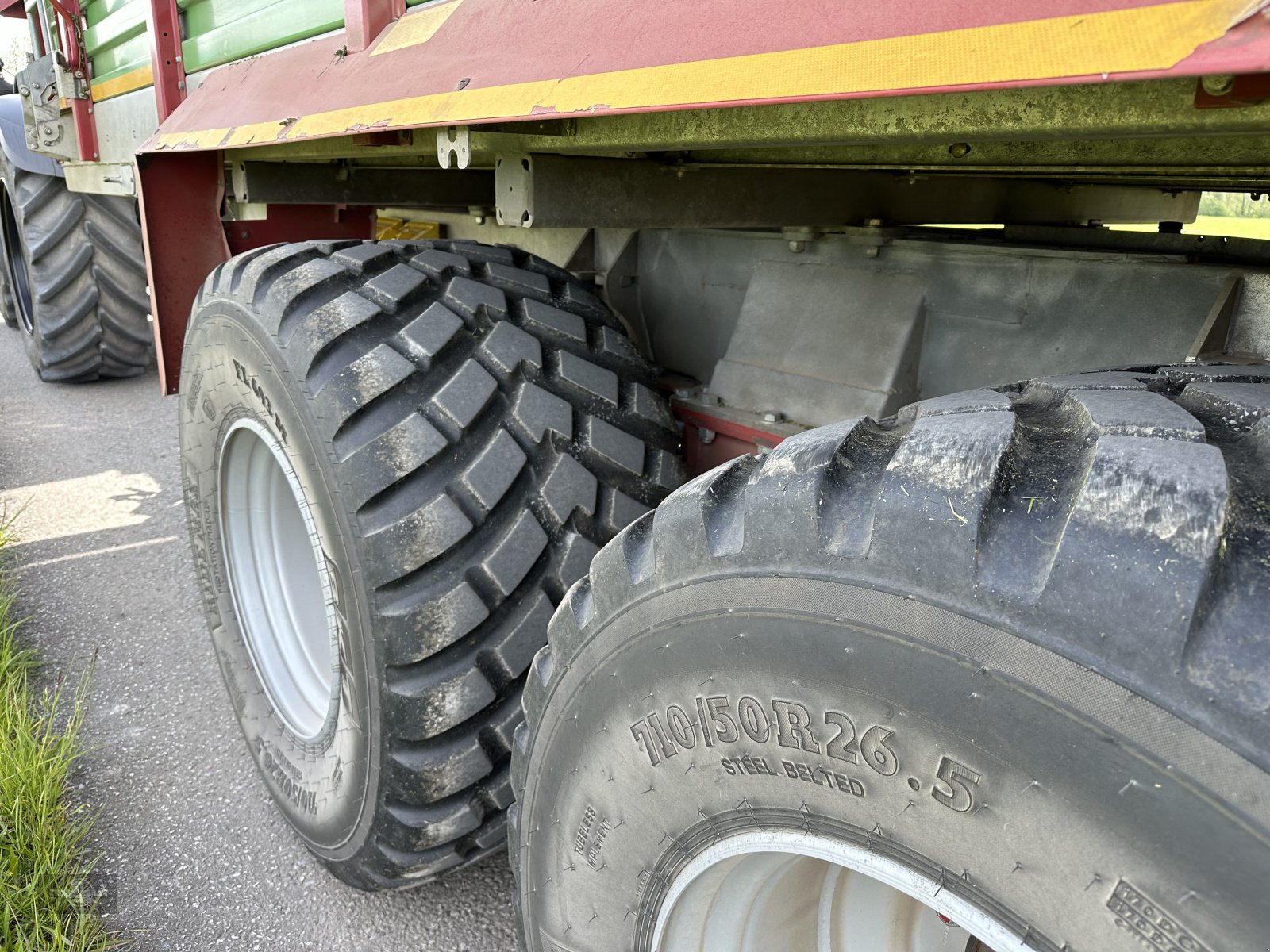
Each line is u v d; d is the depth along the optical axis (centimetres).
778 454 98
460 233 279
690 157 163
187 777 243
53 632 315
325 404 156
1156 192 274
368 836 172
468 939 193
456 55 137
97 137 341
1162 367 109
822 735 89
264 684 222
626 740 113
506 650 156
